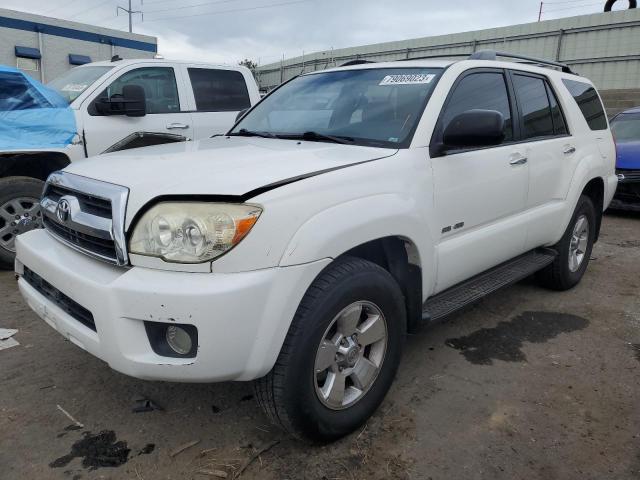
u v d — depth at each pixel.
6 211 4.85
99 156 2.93
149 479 2.31
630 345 3.73
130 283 2.07
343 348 2.49
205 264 2.05
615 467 2.44
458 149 3.14
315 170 2.39
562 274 4.60
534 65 4.36
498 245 3.56
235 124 3.88
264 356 2.13
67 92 5.76
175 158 2.61
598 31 21.12
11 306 4.12
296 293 2.16
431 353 3.54
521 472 2.39
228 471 2.37
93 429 2.65
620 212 8.88
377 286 2.53
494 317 4.18
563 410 2.89
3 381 3.05
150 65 6.11
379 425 2.72
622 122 9.41
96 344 2.21
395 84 3.30
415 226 2.71
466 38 24.50
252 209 2.09
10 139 4.91
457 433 2.67
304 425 2.36
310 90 3.72
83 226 2.35
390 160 2.70
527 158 3.74
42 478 2.31
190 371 2.08
